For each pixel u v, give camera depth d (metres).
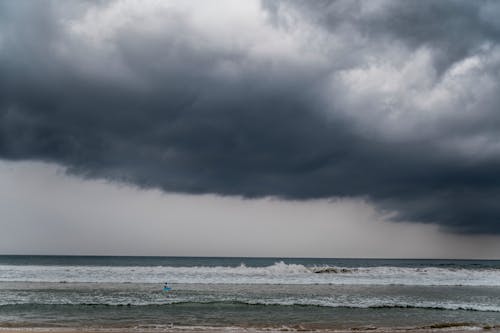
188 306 19.05
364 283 28.89
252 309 18.55
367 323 15.98
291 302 20.39
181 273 32.91
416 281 30.06
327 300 21.19
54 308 18.27
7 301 19.92
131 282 27.83
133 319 16.08
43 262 83.75
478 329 14.98
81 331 13.75
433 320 16.70
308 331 14.44
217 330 14.30
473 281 30.27
